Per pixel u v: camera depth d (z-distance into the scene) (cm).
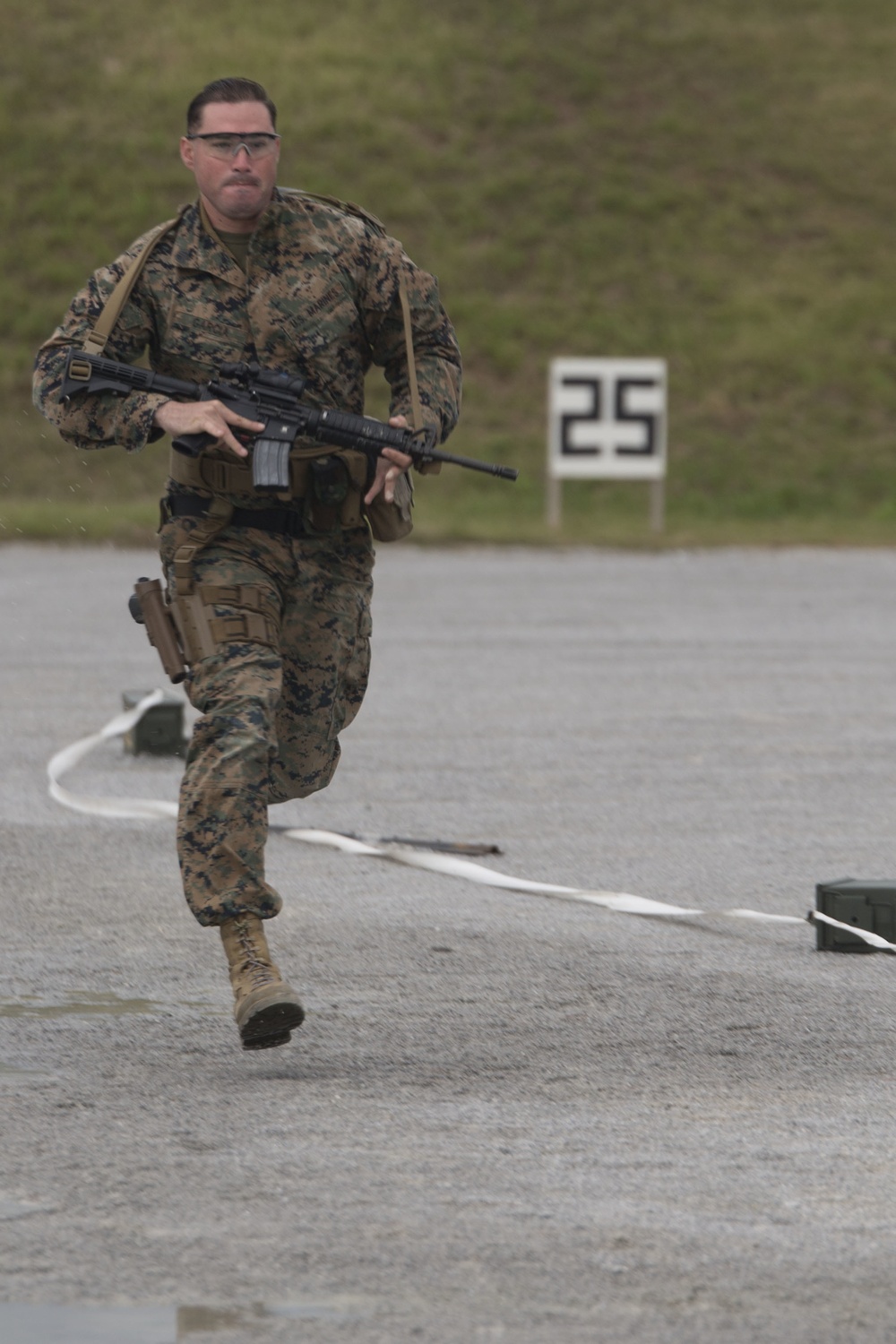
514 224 10625
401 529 1538
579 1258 1045
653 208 10900
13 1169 1179
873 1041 1500
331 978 1670
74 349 1478
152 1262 1033
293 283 1496
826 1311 978
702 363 9950
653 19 12525
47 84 11031
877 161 11569
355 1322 957
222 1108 1311
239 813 1391
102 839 2284
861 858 2223
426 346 1542
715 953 1780
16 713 3281
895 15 13000
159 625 1469
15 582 5681
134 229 10112
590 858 2214
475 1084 1376
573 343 9944
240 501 1477
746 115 11762
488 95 11525
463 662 4047
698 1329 954
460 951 1775
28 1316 959
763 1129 1279
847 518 8938
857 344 10231
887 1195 1152
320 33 11806
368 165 10769
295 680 1514
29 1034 1494
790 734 3172
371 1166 1193
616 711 3397
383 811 2486
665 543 7669
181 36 11581
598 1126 1280
